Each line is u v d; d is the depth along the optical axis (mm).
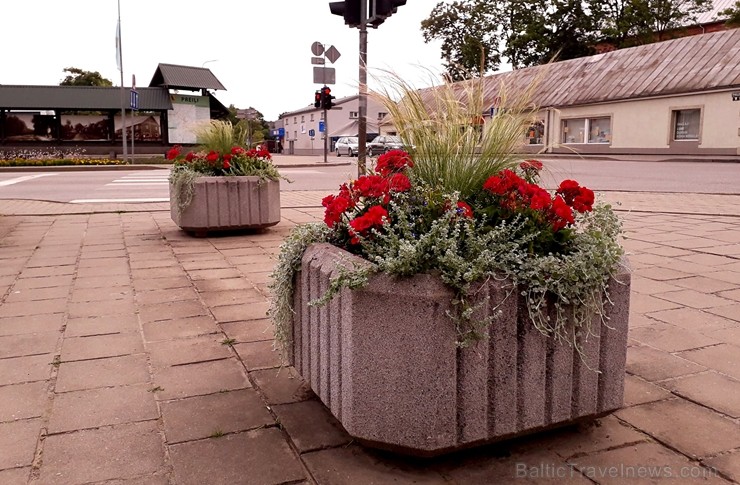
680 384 3180
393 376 2275
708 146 29125
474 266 2234
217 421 2811
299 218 9898
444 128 2945
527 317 2352
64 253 6895
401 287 2229
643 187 15375
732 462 2432
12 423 2783
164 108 39531
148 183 18469
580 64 37719
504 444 2580
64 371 3396
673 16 44500
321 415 2861
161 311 4547
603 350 2547
